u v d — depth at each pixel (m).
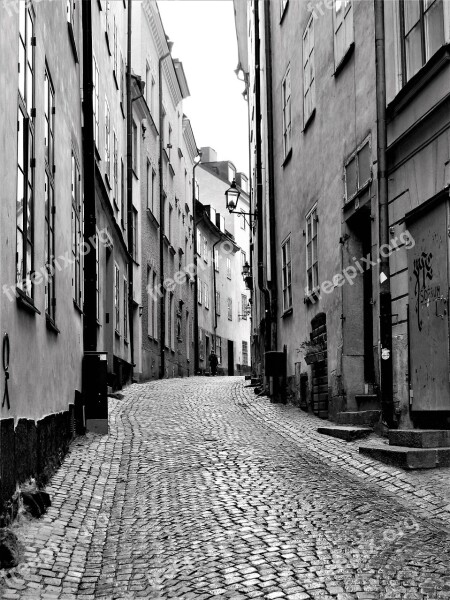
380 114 9.71
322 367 12.84
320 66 13.35
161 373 27.11
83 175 12.43
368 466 8.05
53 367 8.19
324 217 12.98
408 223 9.10
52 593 4.60
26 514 5.95
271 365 16.31
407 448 8.02
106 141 16.66
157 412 14.20
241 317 51.41
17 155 6.15
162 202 27.81
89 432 11.10
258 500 6.76
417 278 8.81
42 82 7.82
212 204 51.78
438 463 7.61
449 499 6.43
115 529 6.16
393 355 9.52
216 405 15.88
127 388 19.70
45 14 8.13
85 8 11.99
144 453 9.62
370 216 10.91
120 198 19.78
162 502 6.96
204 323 40.34
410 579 4.48
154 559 5.23
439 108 8.30
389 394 9.48
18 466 5.91
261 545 5.33
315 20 13.73
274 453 9.34
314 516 6.11
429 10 8.73
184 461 8.92
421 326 8.68
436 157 8.41
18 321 5.99
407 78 9.40
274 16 18.31
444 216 8.12
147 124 25.41
